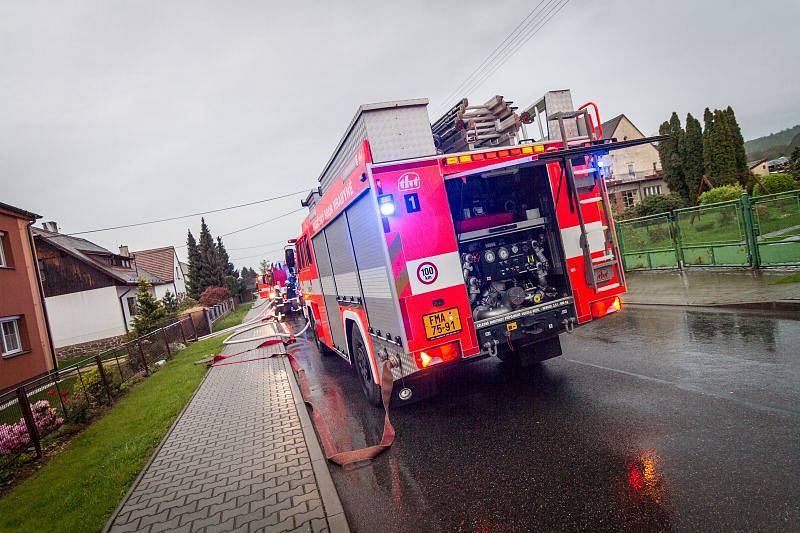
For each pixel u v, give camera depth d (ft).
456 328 14.65
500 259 16.46
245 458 15.66
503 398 17.37
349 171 16.97
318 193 26.08
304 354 37.58
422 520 10.47
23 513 14.43
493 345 15.10
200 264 186.91
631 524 8.86
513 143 18.83
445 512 10.59
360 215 16.53
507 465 12.18
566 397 16.22
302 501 11.92
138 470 16.22
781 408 12.59
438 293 14.56
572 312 16.30
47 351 53.57
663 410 13.74
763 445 10.80
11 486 18.02
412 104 15.14
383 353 16.62
